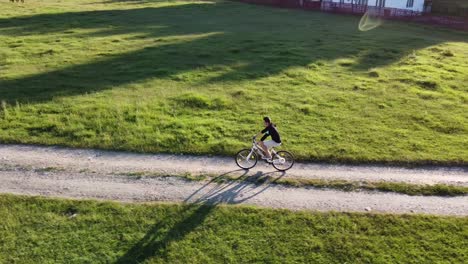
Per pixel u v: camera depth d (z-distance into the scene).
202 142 19.06
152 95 24.30
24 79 26.59
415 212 14.54
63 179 16.11
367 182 16.38
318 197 15.28
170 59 31.69
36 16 47.94
